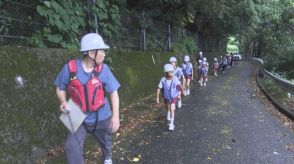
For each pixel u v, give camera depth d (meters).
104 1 5.37
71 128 2.13
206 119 5.06
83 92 2.12
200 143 3.79
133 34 7.42
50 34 3.80
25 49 3.22
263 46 30.69
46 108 3.29
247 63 28.92
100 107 2.16
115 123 2.20
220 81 11.72
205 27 16.02
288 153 3.47
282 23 18.88
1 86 2.76
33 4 3.72
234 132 4.29
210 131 4.33
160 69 8.69
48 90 3.38
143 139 3.91
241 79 13.07
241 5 13.17
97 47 2.10
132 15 7.39
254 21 15.36
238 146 3.69
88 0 4.93
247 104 6.57
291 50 14.94
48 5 3.66
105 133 2.25
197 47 14.35
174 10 10.09
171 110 4.39
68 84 2.15
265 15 17.92
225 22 15.07
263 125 4.71
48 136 3.23
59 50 3.80
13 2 3.42
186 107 6.11
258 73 15.88
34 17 3.74
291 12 17.91
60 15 3.89
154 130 4.33
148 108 5.86
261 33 23.47
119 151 3.46
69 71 2.12
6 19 3.30
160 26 9.76
